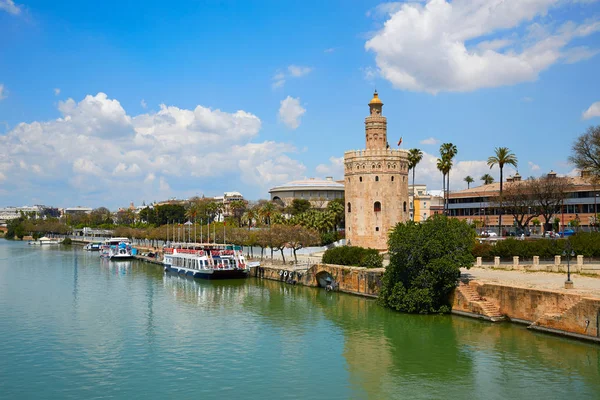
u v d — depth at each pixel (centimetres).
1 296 9456
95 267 15088
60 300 9044
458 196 17550
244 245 14962
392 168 11888
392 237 7456
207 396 4534
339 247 10294
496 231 14938
